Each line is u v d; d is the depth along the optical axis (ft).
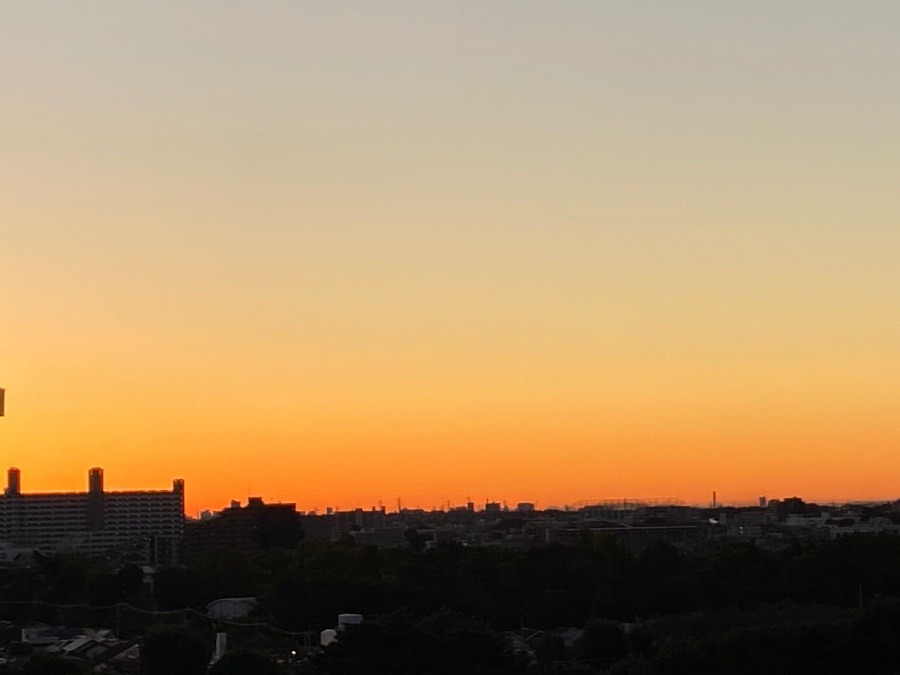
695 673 404.57
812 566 634.43
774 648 407.23
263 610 597.93
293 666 452.76
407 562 649.61
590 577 650.02
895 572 626.23
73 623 613.93
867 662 404.57
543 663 436.35
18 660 499.51
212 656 492.95
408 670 338.54
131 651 511.81
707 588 639.76
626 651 491.72
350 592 586.86
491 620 609.42
